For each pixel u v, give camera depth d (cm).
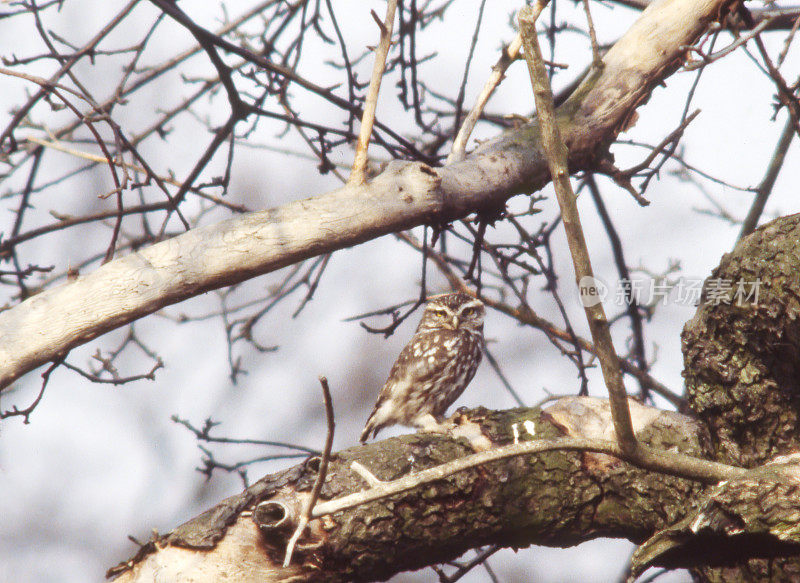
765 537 562
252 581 635
